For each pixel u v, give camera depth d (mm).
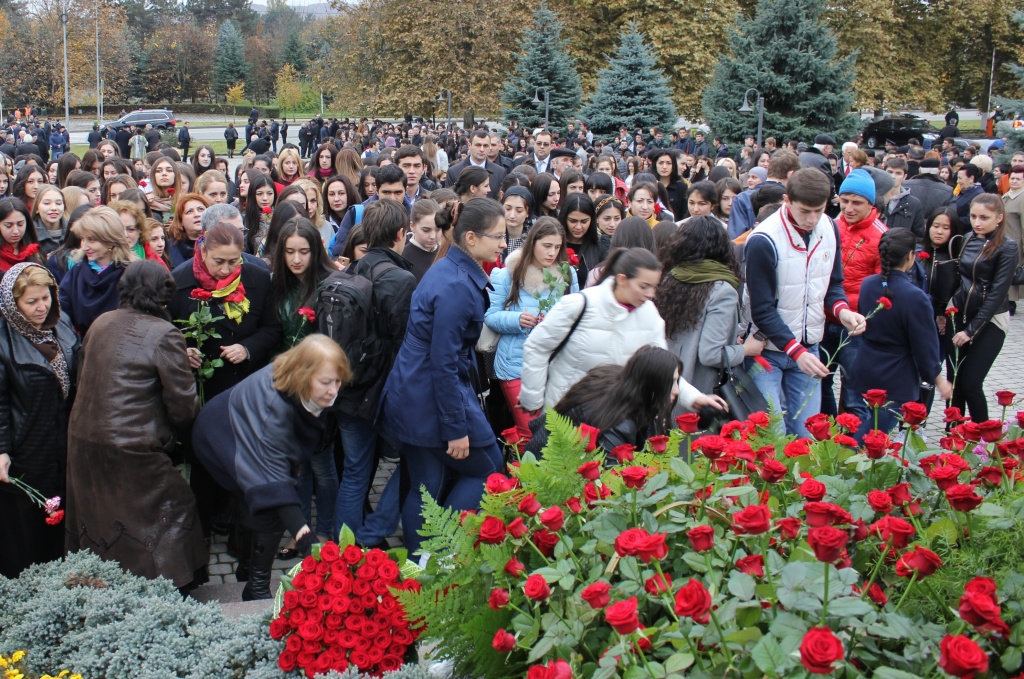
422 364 4531
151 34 94938
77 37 62406
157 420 4379
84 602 3787
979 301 6656
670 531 2695
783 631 2260
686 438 3324
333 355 4094
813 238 5223
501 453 4977
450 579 2881
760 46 25750
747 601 2369
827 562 2180
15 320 4340
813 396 5500
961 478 3133
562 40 34938
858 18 37094
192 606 3791
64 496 4609
